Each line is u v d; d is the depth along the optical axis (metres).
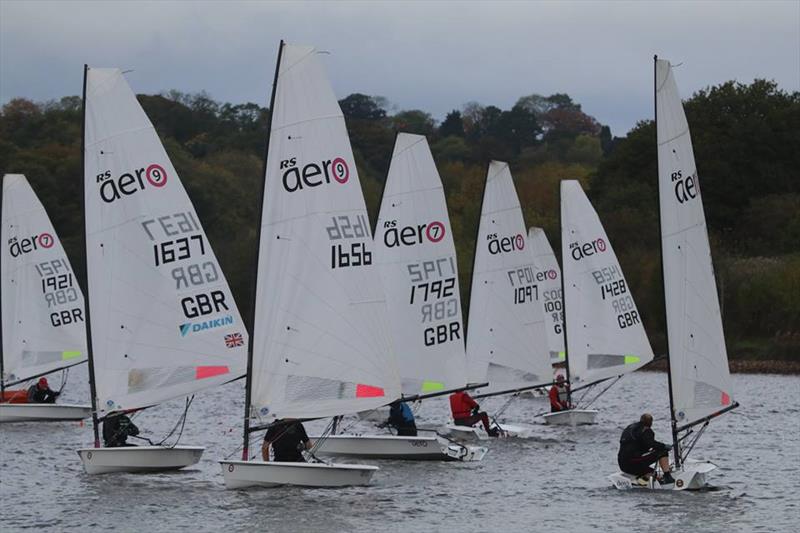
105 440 104.38
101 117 104.06
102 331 103.62
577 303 160.62
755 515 87.38
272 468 92.94
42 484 100.62
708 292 96.44
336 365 94.75
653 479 98.62
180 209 106.25
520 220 145.12
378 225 124.88
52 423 153.25
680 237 95.44
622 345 161.75
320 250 94.50
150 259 104.94
